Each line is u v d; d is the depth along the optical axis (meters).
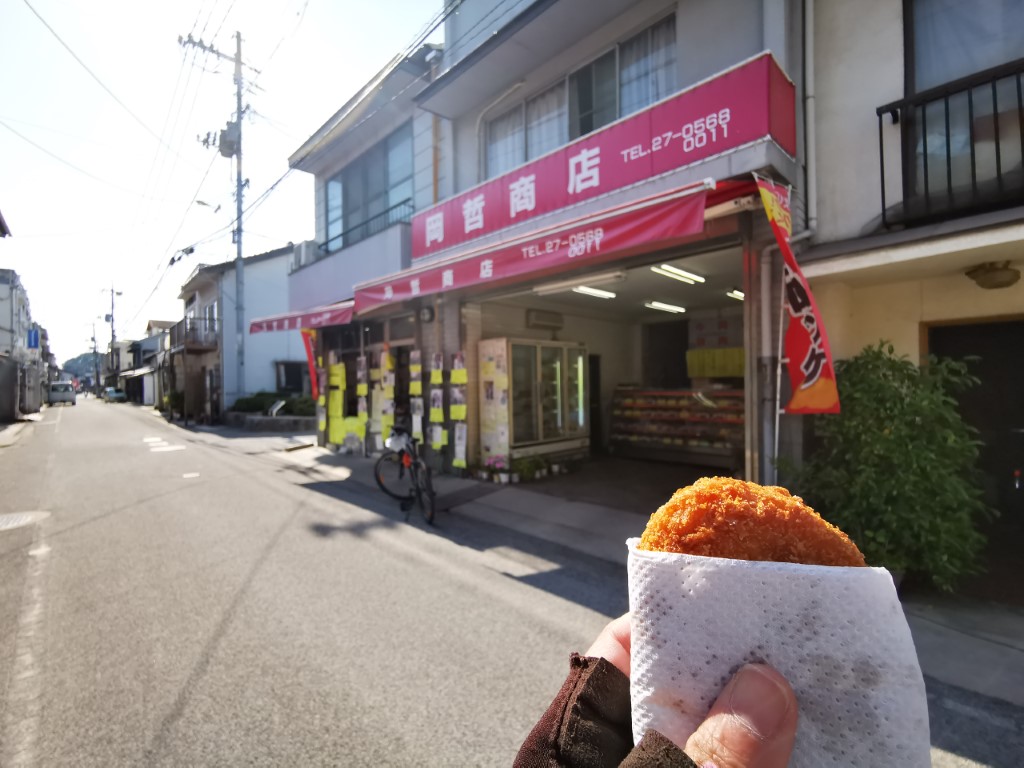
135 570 4.25
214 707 2.45
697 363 9.55
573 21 6.12
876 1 4.39
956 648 2.91
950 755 2.15
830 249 4.25
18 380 22.88
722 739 0.43
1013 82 3.82
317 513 6.13
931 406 3.49
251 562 4.44
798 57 4.71
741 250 5.50
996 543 4.48
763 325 4.80
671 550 0.55
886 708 0.43
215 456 10.89
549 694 2.55
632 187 5.23
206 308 22.69
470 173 7.99
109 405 38.12
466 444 7.98
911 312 4.59
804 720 0.44
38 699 2.52
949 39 4.14
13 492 7.41
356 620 3.34
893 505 3.53
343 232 11.05
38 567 4.35
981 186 3.85
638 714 0.53
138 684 2.64
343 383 11.09
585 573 4.20
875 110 4.38
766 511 0.53
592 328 10.09
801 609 0.46
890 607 0.45
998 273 3.85
